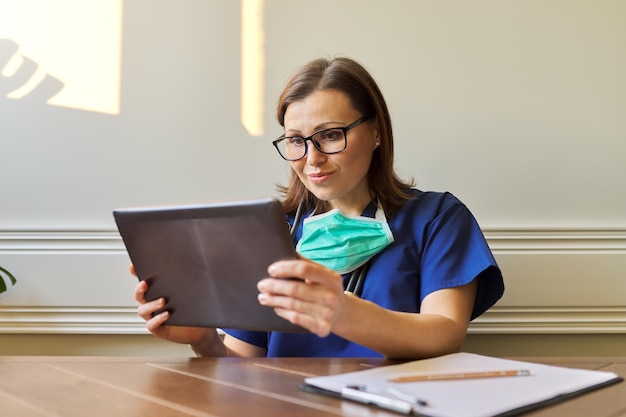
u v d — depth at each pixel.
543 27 1.69
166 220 0.89
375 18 1.70
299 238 1.38
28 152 1.71
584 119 1.68
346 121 1.24
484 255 1.22
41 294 1.68
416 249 1.30
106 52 1.72
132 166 1.71
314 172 1.25
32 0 1.73
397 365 0.86
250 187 1.71
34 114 1.72
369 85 1.28
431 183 1.69
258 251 0.82
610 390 0.74
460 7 1.70
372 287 1.28
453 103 1.69
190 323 0.97
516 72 1.69
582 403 0.68
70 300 1.68
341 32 1.70
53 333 1.70
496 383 0.74
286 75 1.71
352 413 0.66
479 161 1.68
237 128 1.71
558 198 1.68
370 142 1.29
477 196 1.68
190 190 1.71
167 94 1.71
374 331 0.95
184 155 1.71
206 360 0.98
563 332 1.67
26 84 1.72
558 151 1.68
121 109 1.71
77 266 1.69
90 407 0.70
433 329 1.02
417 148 1.69
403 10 1.70
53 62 1.72
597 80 1.68
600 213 1.67
